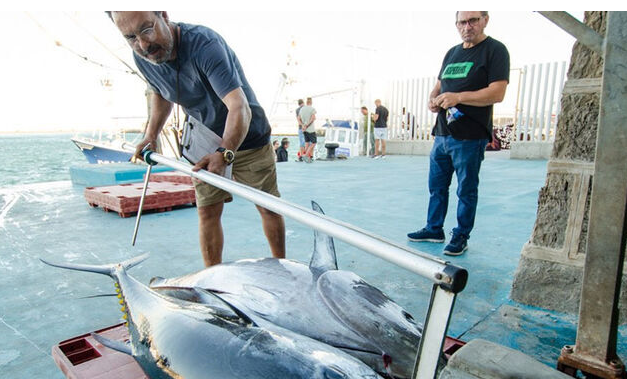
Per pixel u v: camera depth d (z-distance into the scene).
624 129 1.37
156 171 8.82
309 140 12.66
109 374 1.74
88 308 2.71
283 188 7.50
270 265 1.98
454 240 3.53
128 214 5.41
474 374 1.27
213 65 2.16
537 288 2.52
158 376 1.39
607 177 1.42
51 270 3.46
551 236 2.48
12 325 2.49
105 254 3.87
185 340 1.36
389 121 15.14
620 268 1.45
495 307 2.54
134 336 1.58
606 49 1.39
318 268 1.85
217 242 2.85
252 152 2.73
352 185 7.69
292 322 1.63
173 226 4.88
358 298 1.57
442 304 0.83
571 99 2.33
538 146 11.48
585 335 1.56
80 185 9.02
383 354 1.34
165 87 2.50
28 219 5.54
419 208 5.55
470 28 3.18
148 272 3.35
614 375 1.48
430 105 3.49
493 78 3.15
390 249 0.93
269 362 1.18
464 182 3.41
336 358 1.20
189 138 2.35
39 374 1.98
